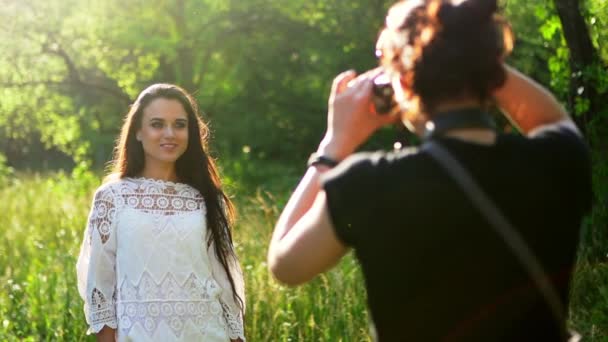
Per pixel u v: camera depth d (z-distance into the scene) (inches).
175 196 147.9
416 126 70.2
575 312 205.8
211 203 150.0
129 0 546.9
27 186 576.4
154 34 549.3
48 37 550.3
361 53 557.6
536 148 67.2
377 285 65.9
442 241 63.9
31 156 956.6
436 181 64.4
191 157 152.3
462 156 65.1
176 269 143.3
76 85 577.3
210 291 145.6
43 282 260.5
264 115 609.0
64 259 275.3
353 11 550.3
